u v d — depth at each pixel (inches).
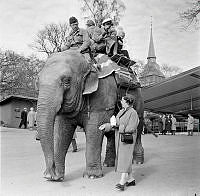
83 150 504.4
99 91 294.5
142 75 1141.7
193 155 450.0
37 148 531.2
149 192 240.7
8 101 1344.7
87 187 254.7
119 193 238.1
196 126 1254.9
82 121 291.7
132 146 249.6
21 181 272.4
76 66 266.7
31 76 1563.7
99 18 786.2
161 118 1104.8
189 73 730.2
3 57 1572.3
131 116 249.3
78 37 310.7
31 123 976.9
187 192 242.2
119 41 364.5
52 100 244.7
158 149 537.3
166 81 765.3
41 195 230.8
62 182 271.6
